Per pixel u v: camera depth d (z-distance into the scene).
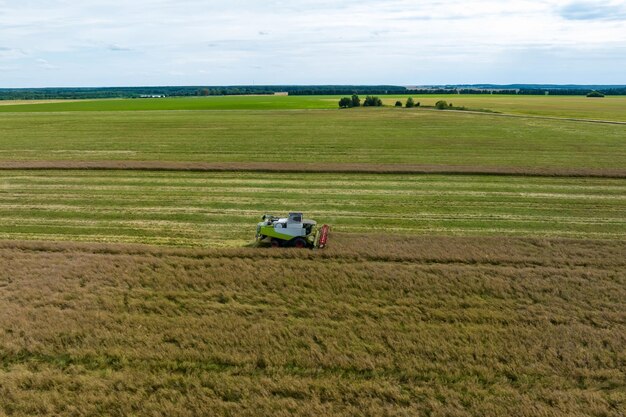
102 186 31.53
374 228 24.23
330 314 15.59
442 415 11.30
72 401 11.71
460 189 31.09
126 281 17.77
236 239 22.66
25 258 19.67
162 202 28.14
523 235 23.22
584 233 23.48
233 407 11.55
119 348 13.67
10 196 29.16
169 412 11.43
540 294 16.77
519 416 11.24
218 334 14.32
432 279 17.77
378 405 11.62
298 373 12.78
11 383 12.21
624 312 15.56
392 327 14.73
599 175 33.84
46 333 14.29
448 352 13.55
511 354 13.46
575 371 12.72
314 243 20.78
